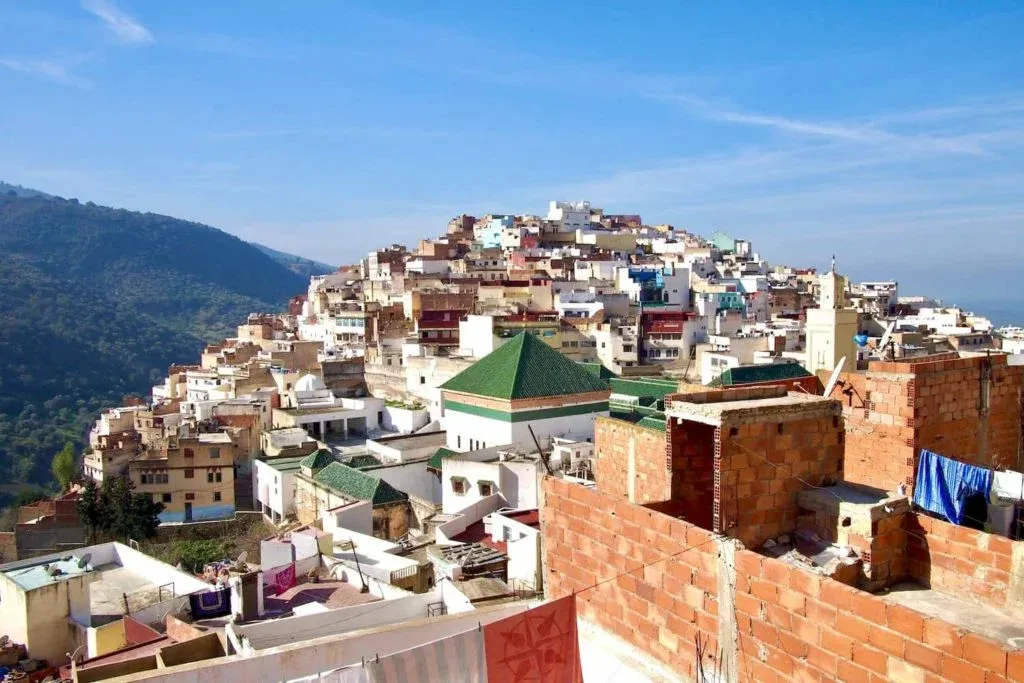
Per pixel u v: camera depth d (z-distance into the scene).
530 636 13.74
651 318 100.69
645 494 25.19
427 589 32.75
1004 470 20.08
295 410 79.19
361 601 30.45
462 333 88.75
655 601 13.37
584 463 42.50
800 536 14.45
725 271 145.88
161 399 107.94
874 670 10.03
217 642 22.70
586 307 105.31
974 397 21.27
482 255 153.25
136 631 27.38
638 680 13.57
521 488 43.25
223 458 68.88
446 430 58.69
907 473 20.09
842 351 63.66
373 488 50.44
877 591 13.50
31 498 90.50
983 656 8.95
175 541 63.19
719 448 14.16
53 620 31.42
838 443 15.16
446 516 44.31
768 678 11.38
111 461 76.19
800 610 10.90
